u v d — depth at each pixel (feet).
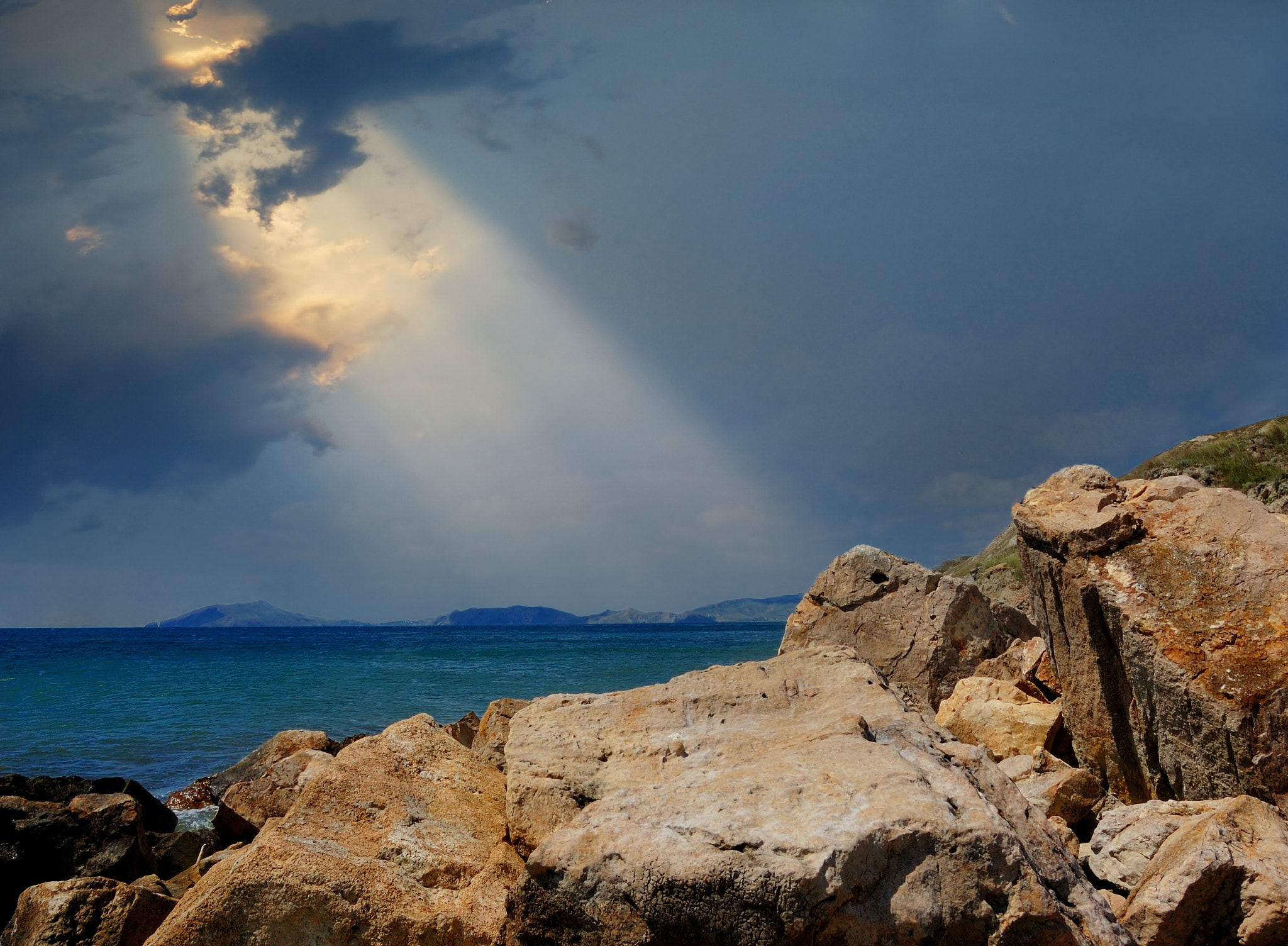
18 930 24.14
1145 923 17.61
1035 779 27.96
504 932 15.51
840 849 14.40
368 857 19.26
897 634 45.06
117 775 62.28
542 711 23.98
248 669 166.40
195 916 16.97
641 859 14.84
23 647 285.64
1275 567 25.75
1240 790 23.62
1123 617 26.68
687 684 24.25
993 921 14.55
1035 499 32.32
